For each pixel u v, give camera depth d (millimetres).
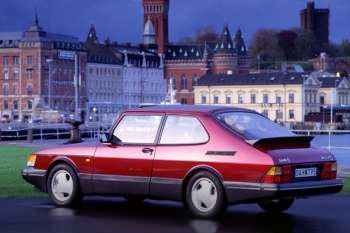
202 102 197000
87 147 16562
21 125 125562
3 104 188125
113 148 16172
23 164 31797
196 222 14555
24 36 186875
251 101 191625
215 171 14750
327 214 15609
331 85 196625
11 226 13953
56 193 16812
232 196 14586
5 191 19750
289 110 188000
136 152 15797
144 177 15625
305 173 14789
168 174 15312
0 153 41688
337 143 92188
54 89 188250
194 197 15031
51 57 187375
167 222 14539
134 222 14539
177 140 15461
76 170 16547
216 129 15109
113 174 16047
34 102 184500
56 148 17031
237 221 14688
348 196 18891
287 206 16031
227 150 14750
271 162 14234
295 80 187375
